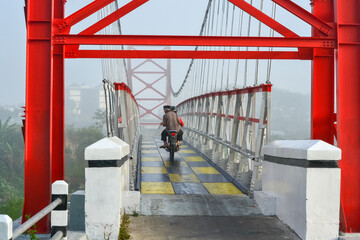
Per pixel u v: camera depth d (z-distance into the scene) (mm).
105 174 4855
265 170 6625
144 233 5121
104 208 4848
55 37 6066
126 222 5312
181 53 7297
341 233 5648
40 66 6016
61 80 6273
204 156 12812
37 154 5980
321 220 4820
